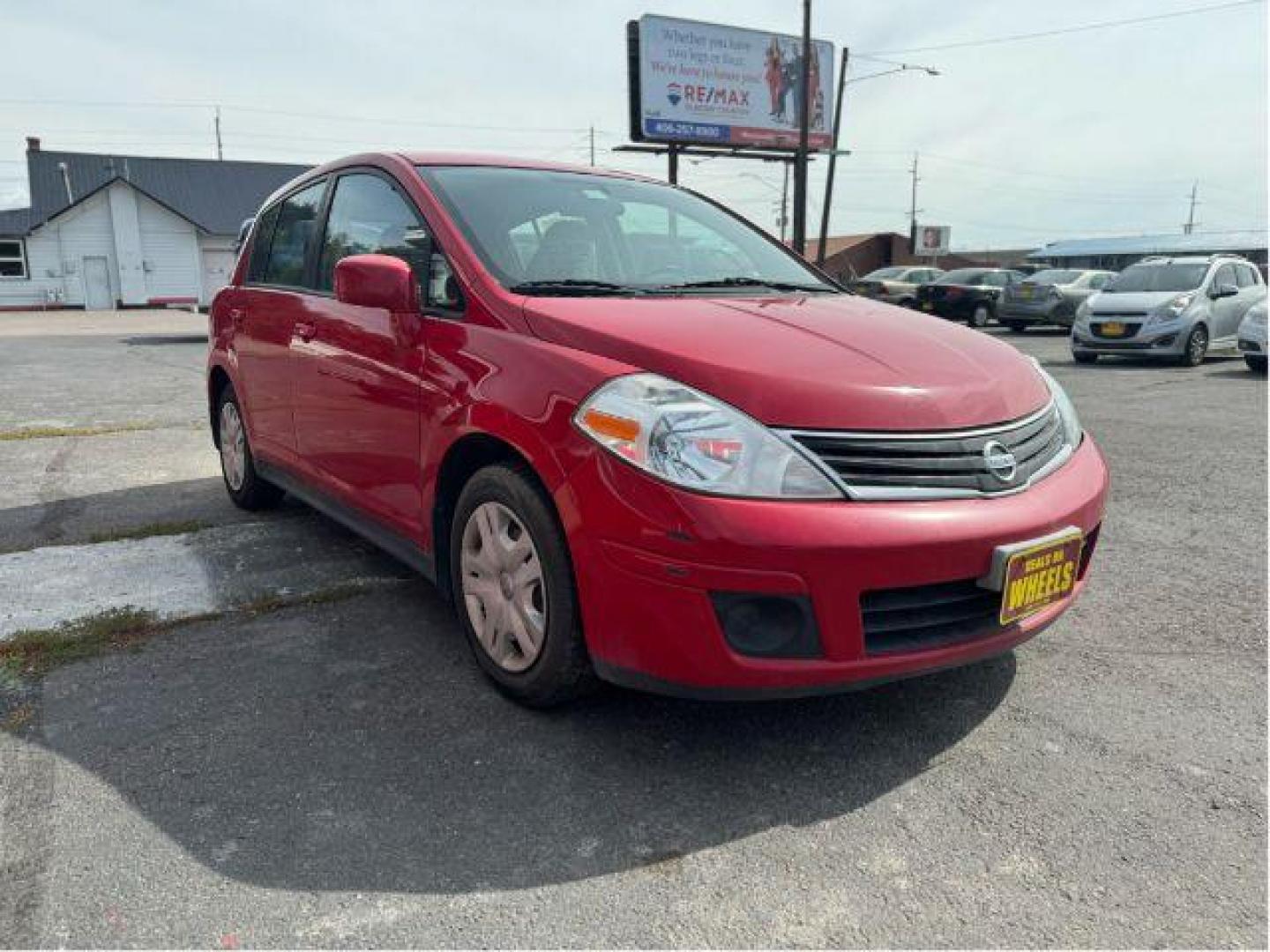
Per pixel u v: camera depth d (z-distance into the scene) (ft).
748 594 7.09
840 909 6.32
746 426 7.34
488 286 9.33
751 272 11.76
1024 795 7.63
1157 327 39.42
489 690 9.26
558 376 8.05
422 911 6.24
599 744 8.30
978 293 69.87
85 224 115.55
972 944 6.02
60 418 25.55
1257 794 7.65
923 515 7.34
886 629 7.50
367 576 12.35
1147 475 18.85
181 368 41.27
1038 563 7.85
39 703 8.94
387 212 11.22
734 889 6.49
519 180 11.42
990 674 9.80
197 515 15.42
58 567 12.64
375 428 10.66
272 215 14.76
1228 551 13.98
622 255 10.98
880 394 7.70
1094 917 6.26
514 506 8.41
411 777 7.76
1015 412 8.50
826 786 7.73
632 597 7.39
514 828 7.12
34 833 6.95
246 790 7.54
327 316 11.71
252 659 9.91
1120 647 10.51
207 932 6.01
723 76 84.84
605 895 6.42
